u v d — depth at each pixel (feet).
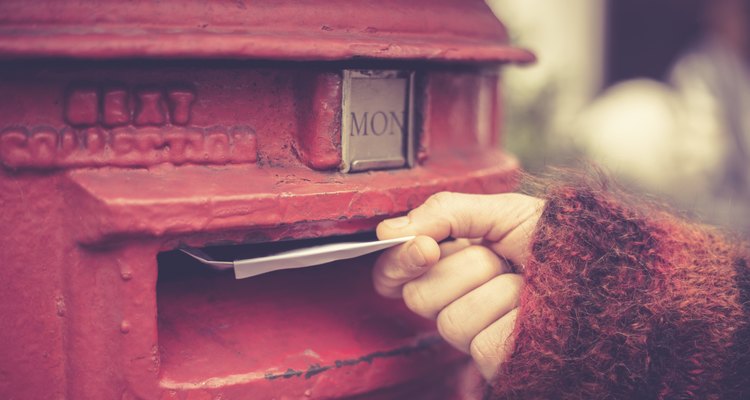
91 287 2.07
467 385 2.53
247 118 2.17
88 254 2.06
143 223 2.01
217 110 2.15
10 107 2.03
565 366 2.22
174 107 2.11
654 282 2.27
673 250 2.35
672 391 2.24
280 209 2.10
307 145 2.20
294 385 2.19
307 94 2.19
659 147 5.35
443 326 2.30
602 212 2.33
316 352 2.24
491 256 2.29
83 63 2.05
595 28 7.80
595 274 2.25
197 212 2.04
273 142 2.20
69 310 2.08
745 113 5.75
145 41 2.00
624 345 2.23
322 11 2.17
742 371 2.26
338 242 2.26
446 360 2.43
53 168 2.05
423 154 2.35
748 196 5.40
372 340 2.32
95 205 2.01
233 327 2.24
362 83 2.22
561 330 2.22
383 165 2.28
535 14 6.67
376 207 2.20
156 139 2.10
